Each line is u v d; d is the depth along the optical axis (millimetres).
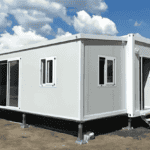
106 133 6102
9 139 5625
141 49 6859
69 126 6797
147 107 7426
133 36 6461
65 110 5656
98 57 5809
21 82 7125
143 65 7602
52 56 6090
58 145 5059
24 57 7074
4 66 8172
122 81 6512
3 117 8992
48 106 6152
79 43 5379
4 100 8148
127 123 7238
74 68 5469
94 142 5273
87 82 5504
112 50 6219
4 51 7926
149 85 7426
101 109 5859
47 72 6266
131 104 6418
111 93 6168
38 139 5590
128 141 5375
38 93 6500
